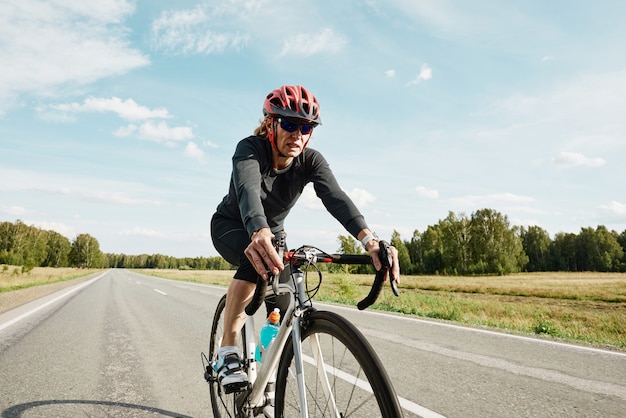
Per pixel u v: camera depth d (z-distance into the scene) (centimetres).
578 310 1575
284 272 187
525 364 405
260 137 190
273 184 196
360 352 120
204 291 1652
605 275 7288
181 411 286
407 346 491
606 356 440
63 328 670
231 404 234
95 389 338
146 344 535
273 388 191
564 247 10612
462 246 8556
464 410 280
